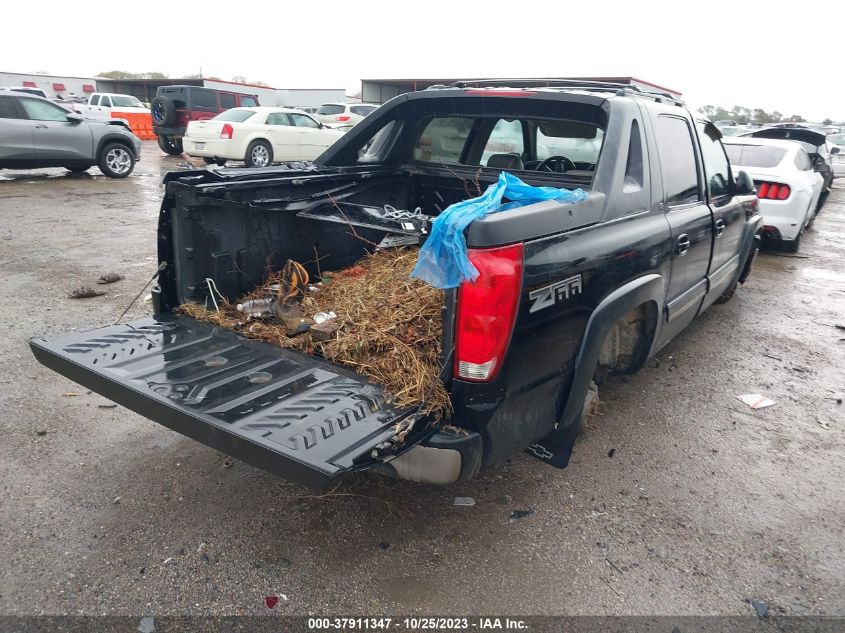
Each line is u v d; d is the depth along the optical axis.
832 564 2.80
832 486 3.40
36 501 2.97
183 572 2.59
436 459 2.37
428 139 4.57
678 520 3.06
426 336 2.86
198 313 3.38
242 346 3.04
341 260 4.20
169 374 2.70
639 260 3.18
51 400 3.92
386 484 3.24
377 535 2.86
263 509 3.00
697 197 4.21
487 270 2.28
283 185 3.72
